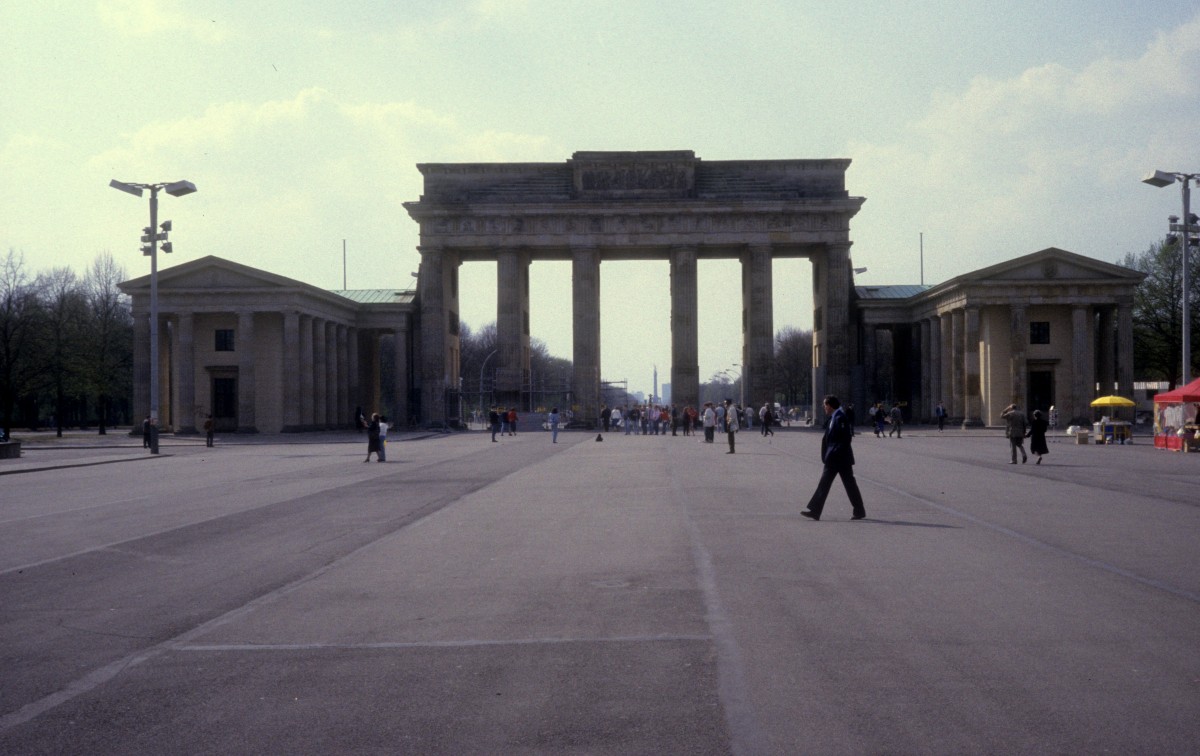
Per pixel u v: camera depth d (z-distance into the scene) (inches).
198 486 1298.0
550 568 584.7
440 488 1181.1
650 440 2802.7
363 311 4077.3
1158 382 4065.0
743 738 287.7
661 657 376.2
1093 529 748.0
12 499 1137.4
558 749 281.0
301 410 3513.8
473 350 7185.0
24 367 3587.6
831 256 3939.5
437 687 342.0
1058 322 3449.8
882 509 898.7
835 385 3937.0
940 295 3688.5
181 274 3420.3
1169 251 3816.4
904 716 304.8
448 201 4023.1
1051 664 361.4
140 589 540.4
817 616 444.1
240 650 398.0
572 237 3941.9
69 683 356.8
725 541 693.3
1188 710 308.5
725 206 3914.9
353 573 577.3
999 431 3277.6
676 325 3937.0
